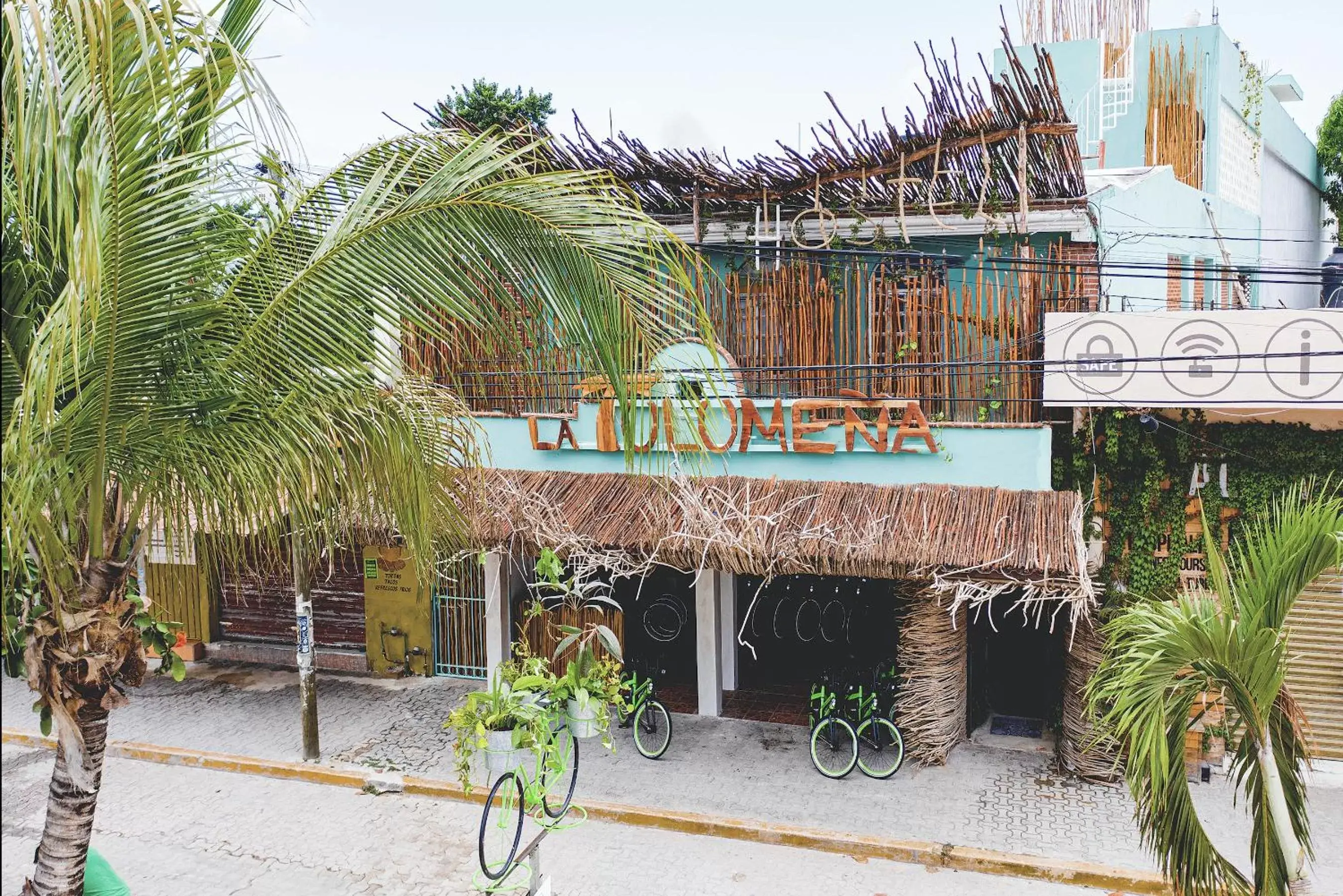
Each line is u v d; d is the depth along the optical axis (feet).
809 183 41.27
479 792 36.50
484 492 26.68
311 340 16.87
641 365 17.31
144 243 14.67
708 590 43.34
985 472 36.78
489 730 22.68
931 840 32.12
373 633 50.24
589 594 46.26
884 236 40.60
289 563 39.91
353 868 31.65
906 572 33.58
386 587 49.78
